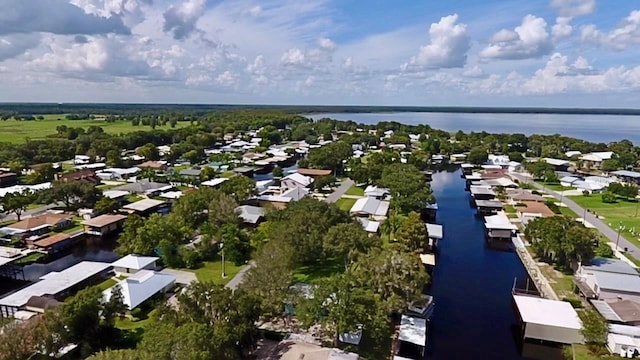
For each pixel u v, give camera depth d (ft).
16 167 456.45
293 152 631.97
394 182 362.53
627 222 309.22
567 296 197.47
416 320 168.96
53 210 322.96
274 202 348.59
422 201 328.49
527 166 504.84
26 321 135.23
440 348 162.40
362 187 435.94
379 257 175.52
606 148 639.76
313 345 147.64
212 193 294.25
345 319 141.59
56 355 132.87
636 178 467.52
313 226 221.66
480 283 221.25
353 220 254.27
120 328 161.27
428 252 253.24
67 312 137.28
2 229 262.06
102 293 160.56
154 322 138.21
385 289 165.89
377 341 156.56
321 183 408.05
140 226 243.40
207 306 138.41
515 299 184.34
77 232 273.54
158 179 430.61
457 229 313.94
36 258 236.84
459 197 415.23
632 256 241.96
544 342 164.66
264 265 168.04
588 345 158.61
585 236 216.95
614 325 163.02
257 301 147.23
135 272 212.23
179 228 249.55
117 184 428.97
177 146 609.42
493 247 276.21
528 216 315.78
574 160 588.91
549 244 231.30
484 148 621.31
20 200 297.33
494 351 161.38
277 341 152.66
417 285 166.40
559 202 373.20
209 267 224.12
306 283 194.80
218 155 587.68
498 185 426.92
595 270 204.54
